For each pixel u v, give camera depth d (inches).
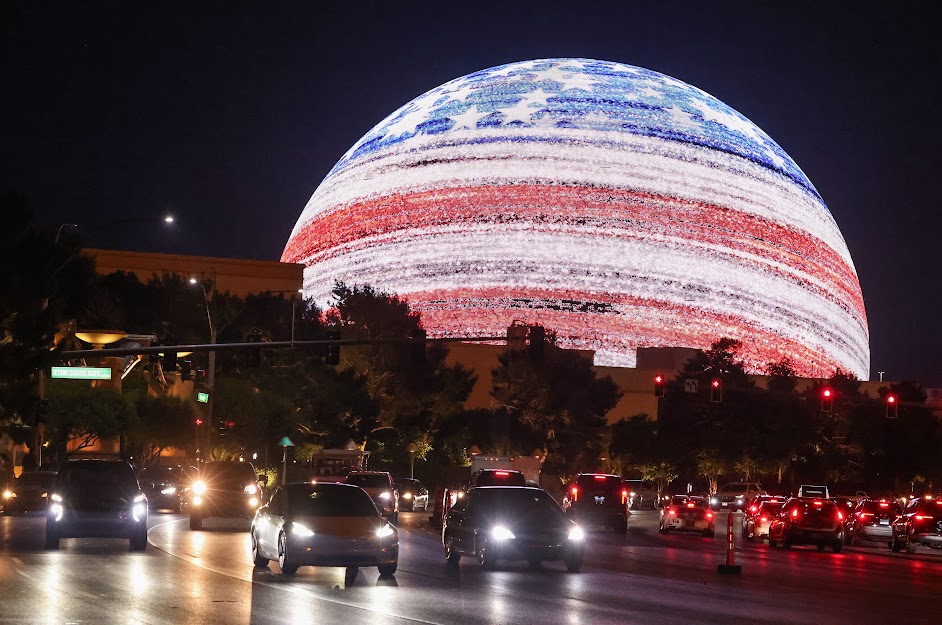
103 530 3058.6
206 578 2394.2
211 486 4178.2
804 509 4458.7
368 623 1768.0
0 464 6072.8
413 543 3924.7
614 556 3570.4
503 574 2768.2
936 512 4724.4
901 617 2050.9
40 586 2169.0
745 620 1908.2
